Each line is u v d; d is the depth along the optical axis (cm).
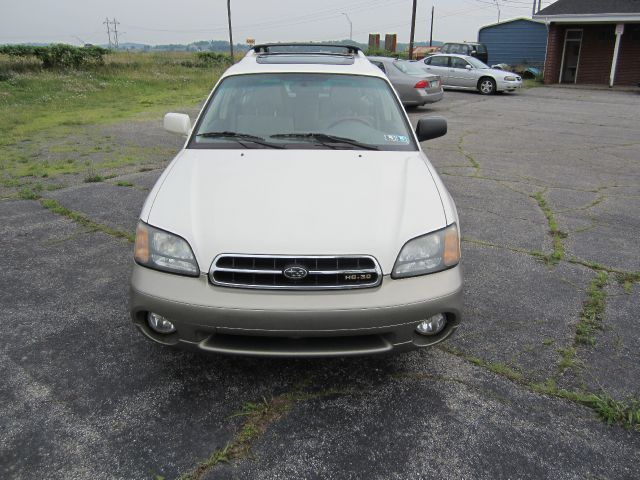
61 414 259
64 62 2212
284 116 370
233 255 248
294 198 277
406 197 284
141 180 695
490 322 348
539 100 1772
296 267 244
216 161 321
